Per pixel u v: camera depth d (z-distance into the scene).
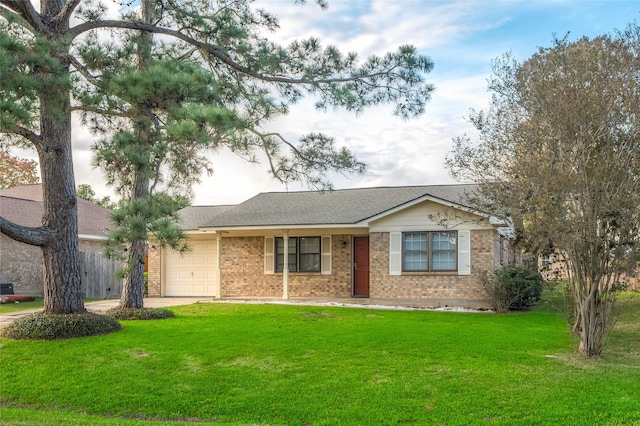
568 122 9.54
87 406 8.27
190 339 11.53
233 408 7.93
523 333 12.21
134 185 14.31
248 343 11.11
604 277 10.03
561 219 9.56
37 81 9.64
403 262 19.00
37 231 11.99
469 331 12.38
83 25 12.31
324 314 15.35
